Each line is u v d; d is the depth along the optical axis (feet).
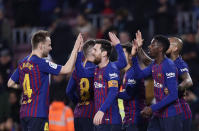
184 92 71.56
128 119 72.74
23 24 154.20
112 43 70.33
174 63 71.56
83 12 153.58
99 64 67.00
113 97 64.34
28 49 135.74
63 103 91.81
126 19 135.33
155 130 69.31
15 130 111.24
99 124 66.64
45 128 67.67
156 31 138.41
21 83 69.10
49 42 69.21
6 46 134.51
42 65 67.46
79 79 72.13
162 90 67.82
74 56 68.69
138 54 74.49
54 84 96.63
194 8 151.23
